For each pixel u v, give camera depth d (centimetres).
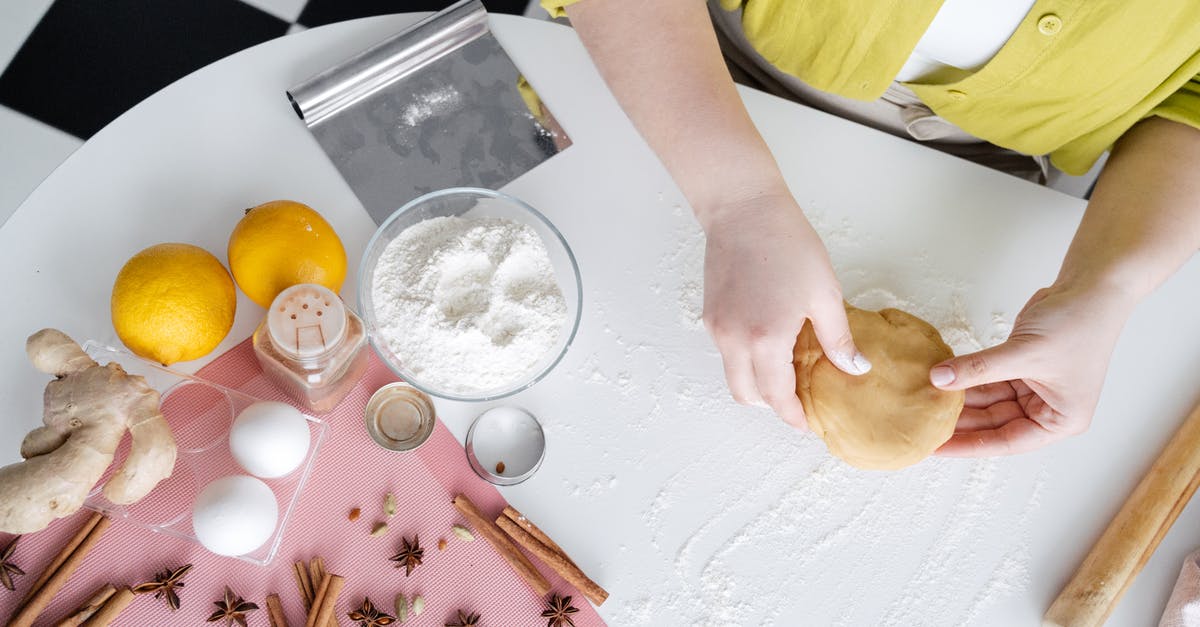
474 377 82
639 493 84
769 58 90
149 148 85
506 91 89
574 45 91
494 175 88
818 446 87
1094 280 82
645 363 86
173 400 81
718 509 85
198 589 79
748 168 78
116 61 121
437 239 84
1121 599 86
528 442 84
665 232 89
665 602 83
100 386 75
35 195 83
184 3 123
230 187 85
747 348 78
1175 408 90
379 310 83
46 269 82
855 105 94
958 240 91
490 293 83
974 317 90
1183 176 83
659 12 78
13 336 81
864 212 91
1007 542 87
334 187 86
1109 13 77
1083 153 89
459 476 83
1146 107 83
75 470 74
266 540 79
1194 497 88
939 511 87
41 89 119
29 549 78
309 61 89
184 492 80
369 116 88
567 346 82
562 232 88
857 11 81
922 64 86
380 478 82
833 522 86
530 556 83
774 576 84
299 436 79
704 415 86
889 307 88
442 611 81
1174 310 92
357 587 80
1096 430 90
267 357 79
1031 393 85
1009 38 80
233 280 84
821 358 82
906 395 81
